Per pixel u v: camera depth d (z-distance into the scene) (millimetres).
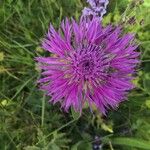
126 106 110
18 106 106
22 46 104
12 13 109
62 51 86
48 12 111
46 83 97
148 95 110
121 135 111
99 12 102
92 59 85
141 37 110
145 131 109
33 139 105
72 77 85
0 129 105
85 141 107
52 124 107
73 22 87
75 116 95
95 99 87
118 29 88
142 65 114
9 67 108
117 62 86
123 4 114
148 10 110
